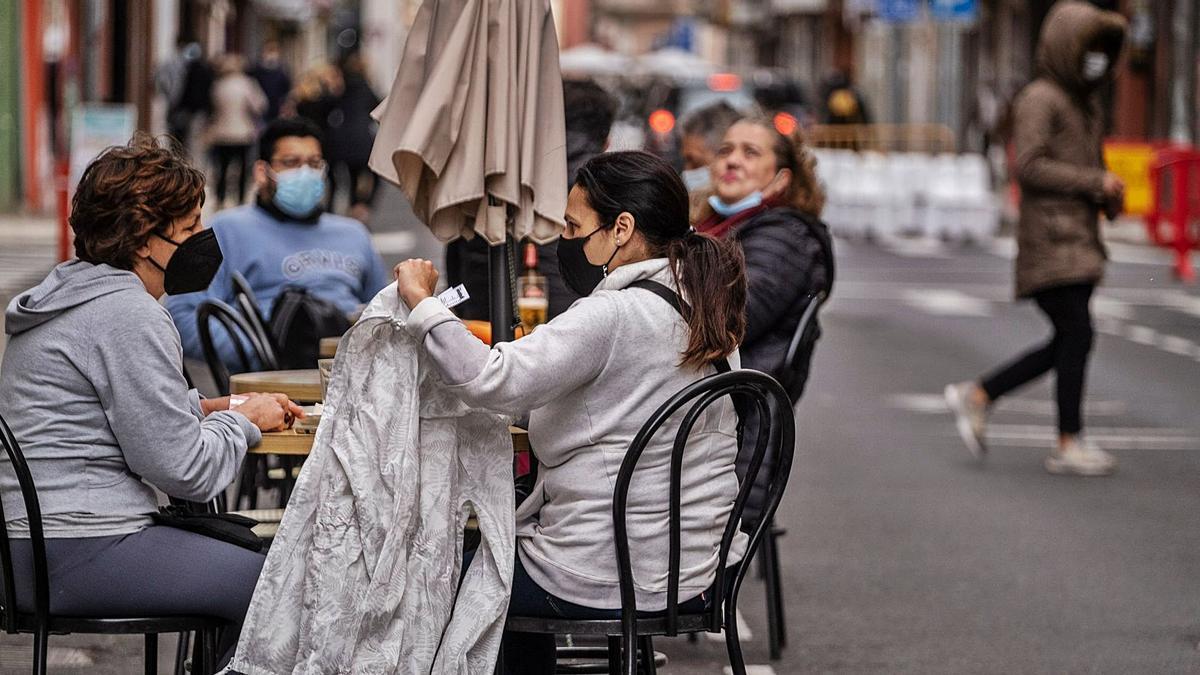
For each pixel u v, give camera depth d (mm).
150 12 45469
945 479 25766
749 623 18172
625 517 11289
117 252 11594
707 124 22438
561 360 11039
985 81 112500
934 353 38781
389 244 57094
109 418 11414
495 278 13164
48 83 70188
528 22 12938
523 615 11578
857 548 21422
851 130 80688
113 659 16406
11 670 15773
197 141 76500
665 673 16266
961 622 18203
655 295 11445
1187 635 17766
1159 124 86812
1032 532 22359
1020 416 31562
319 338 18344
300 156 19875
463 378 10859
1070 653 17109
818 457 27297
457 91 12680
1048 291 26172
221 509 13141
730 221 17406
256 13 155875
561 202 12977
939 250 67125
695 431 11594
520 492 12727
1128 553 21297
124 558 11477
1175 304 48719
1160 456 27766
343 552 11039
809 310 16031
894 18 78625
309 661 10969
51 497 11445
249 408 12453
